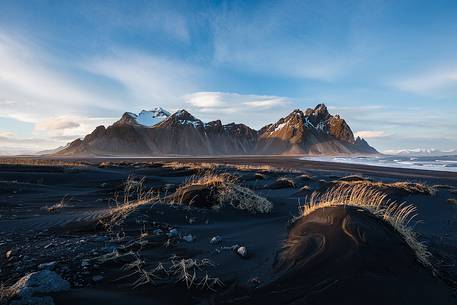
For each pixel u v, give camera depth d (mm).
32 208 9352
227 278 4297
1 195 11547
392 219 5715
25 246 5492
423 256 5031
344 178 20062
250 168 27094
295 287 3998
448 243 6570
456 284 4477
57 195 12094
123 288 3973
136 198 11805
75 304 3502
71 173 18625
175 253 5219
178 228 6742
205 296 3855
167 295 3840
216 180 9758
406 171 36406
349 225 5180
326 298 3773
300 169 35531
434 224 8492
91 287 3967
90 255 5027
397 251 4746
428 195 12852
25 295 3562
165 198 9188
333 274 4172
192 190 9008
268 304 3693
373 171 35719
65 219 7402
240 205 8609
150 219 7164
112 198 11742
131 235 6207
